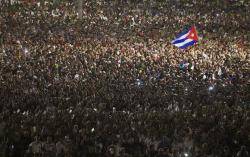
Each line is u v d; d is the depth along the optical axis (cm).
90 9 17638
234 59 11212
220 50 12388
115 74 8462
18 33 12950
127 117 5472
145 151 4281
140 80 7975
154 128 5028
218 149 4497
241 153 4431
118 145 4444
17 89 6656
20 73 7956
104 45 12000
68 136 4519
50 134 4584
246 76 9294
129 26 15325
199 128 5169
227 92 7550
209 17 18162
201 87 7869
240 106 6550
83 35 13350
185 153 4278
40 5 17375
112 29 14625
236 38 14925
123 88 7300
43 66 8731
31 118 5034
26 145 4262
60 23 14812
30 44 11525
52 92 6656
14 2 17412
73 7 17600
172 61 10250
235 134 4947
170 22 16712
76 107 5828
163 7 19300
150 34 14388
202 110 6012
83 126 4962
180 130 5000
